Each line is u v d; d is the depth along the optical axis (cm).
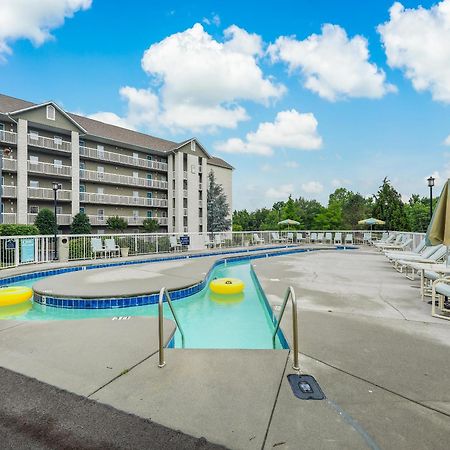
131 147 3119
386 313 446
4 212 2255
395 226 3038
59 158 2623
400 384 236
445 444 169
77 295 571
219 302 654
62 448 169
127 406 206
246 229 6084
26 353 295
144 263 1059
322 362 273
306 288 635
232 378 243
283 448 166
